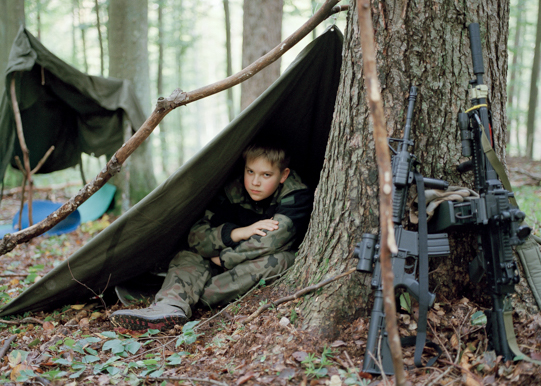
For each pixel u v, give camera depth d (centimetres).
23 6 1016
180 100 283
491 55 245
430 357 220
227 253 322
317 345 233
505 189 217
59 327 304
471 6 236
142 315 282
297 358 219
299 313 253
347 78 256
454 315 243
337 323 244
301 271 280
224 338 260
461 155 247
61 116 700
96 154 734
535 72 1594
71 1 1753
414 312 242
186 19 1798
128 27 849
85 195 312
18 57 578
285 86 305
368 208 249
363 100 248
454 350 225
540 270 237
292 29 1997
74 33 1958
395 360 152
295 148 379
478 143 221
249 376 208
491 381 196
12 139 620
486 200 212
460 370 209
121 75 861
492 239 212
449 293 255
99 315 331
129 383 224
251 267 317
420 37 237
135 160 831
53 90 648
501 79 252
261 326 253
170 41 1752
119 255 329
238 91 2675
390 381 198
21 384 224
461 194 231
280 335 239
